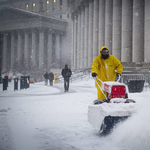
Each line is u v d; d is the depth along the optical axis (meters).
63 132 4.88
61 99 11.93
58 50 107.31
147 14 33.06
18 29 106.69
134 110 4.02
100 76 5.81
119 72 5.72
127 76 20.22
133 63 33.69
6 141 4.24
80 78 37.94
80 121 6.08
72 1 74.31
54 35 111.88
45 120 6.32
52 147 3.85
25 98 12.88
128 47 38.66
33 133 4.86
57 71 77.88
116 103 4.34
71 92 16.88
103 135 4.38
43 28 102.00
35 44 103.25
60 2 113.12
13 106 9.45
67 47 108.94
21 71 93.69
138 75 20.44
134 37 36.16
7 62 114.81
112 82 4.93
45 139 4.36
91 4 57.34
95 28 54.00
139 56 35.56
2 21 109.88
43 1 117.00
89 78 36.16
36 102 10.76
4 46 112.81
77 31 72.38
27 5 121.56
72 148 3.75
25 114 7.43
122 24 39.50
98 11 54.03
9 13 108.56
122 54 39.38
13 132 4.96
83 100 11.20
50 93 16.45
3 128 5.35
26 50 104.94
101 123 4.22
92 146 3.80
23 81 21.98
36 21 101.69
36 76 92.00
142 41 35.75
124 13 39.06
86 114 7.21
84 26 64.12
